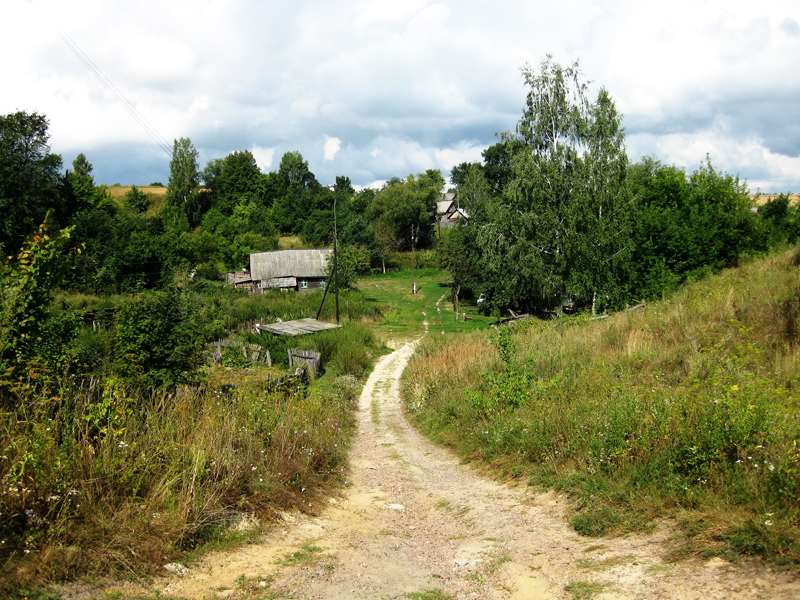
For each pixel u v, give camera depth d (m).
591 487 5.79
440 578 4.36
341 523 5.91
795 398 5.82
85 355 8.81
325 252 56.47
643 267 29.02
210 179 98.62
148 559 3.99
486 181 58.22
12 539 3.59
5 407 4.96
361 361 24.73
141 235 50.81
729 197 33.28
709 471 4.87
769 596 3.11
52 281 6.36
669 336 12.25
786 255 19.50
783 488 4.11
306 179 108.31
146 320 8.82
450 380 14.95
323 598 3.85
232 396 8.95
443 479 8.16
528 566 4.30
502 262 33.34
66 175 66.69
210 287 48.09
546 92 31.72
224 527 4.93
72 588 3.41
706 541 3.99
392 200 80.12
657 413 6.13
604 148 30.61
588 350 13.09
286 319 36.72
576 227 30.22
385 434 12.88
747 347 8.46
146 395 7.82
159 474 5.08
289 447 7.34
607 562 4.10
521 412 9.12
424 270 70.81
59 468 4.26
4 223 46.06
